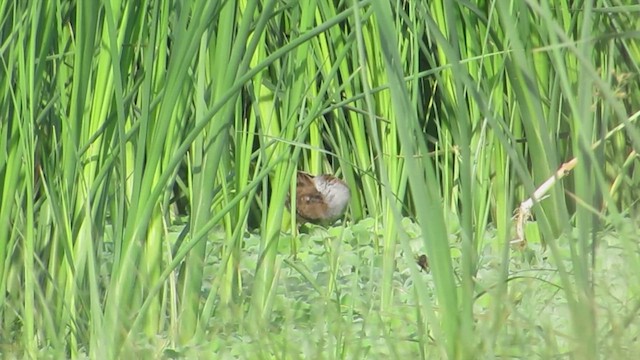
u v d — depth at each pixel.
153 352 7.55
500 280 6.12
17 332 8.05
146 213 7.36
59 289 7.80
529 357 6.62
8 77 7.27
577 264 5.63
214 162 7.75
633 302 7.15
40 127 7.96
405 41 10.16
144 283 7.75
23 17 7.50
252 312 8.03
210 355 7.57
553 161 5.82
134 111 9.14
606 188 5.62
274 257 8.45
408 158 5.76
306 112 11.17
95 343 7.30
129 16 7.66
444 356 5.98
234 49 7.53
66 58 8.47
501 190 10.51
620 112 5.18
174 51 7.24
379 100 11.19
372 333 7.21
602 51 9.75
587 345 5.63
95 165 7.79
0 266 7.59
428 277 9.66
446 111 10.21
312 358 6.89
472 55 10.41
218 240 10.64
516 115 10.94
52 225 8.05
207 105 8.67
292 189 10.84
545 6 5.34
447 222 10.55
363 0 7.32
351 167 12.18
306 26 8.49
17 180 7.66
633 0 9.35
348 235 11.25
